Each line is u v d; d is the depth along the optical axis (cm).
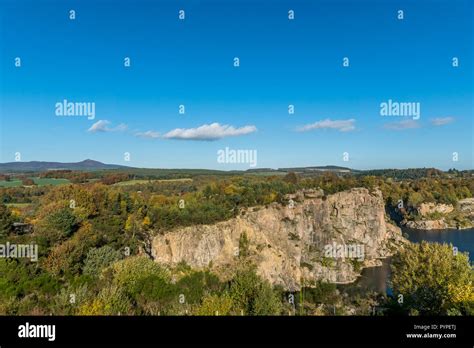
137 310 3956
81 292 3766
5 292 4109
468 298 3781
